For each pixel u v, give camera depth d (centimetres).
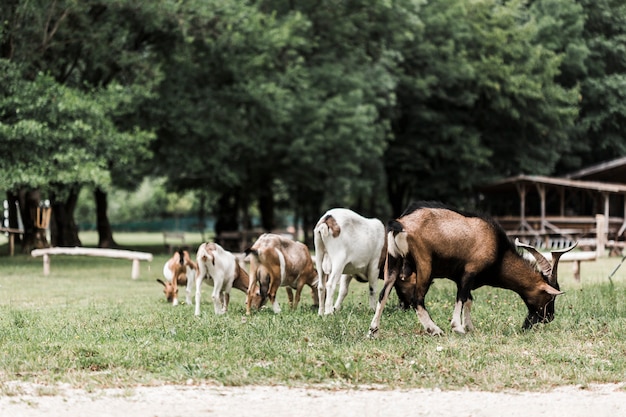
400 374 881
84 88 3412
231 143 3744
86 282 2262
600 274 2389
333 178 4166
